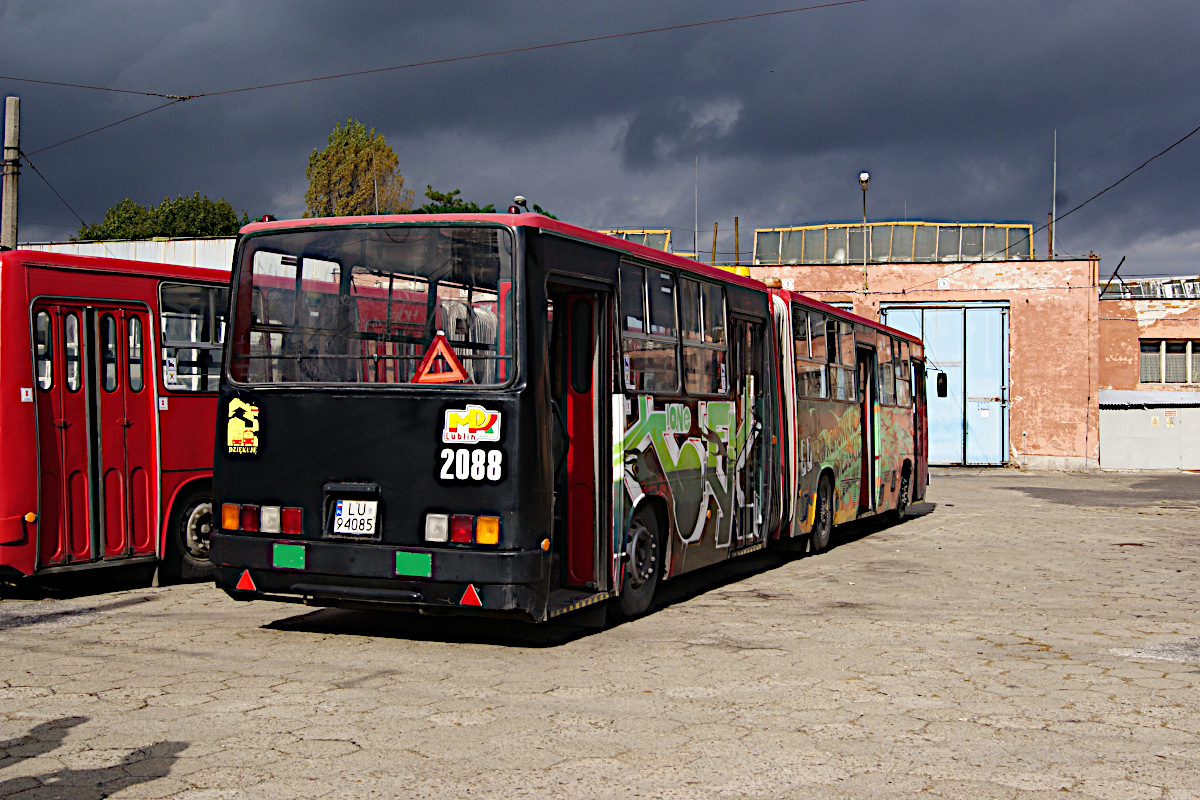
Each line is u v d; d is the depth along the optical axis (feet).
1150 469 131.64
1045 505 73.97
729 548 35.01
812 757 16.81
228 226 196.44
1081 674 22.97
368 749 16.90
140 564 33.14
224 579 25.67
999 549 47.44
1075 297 124.16
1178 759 16.98
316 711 19.15
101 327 32.09
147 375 33.32
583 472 26.73
